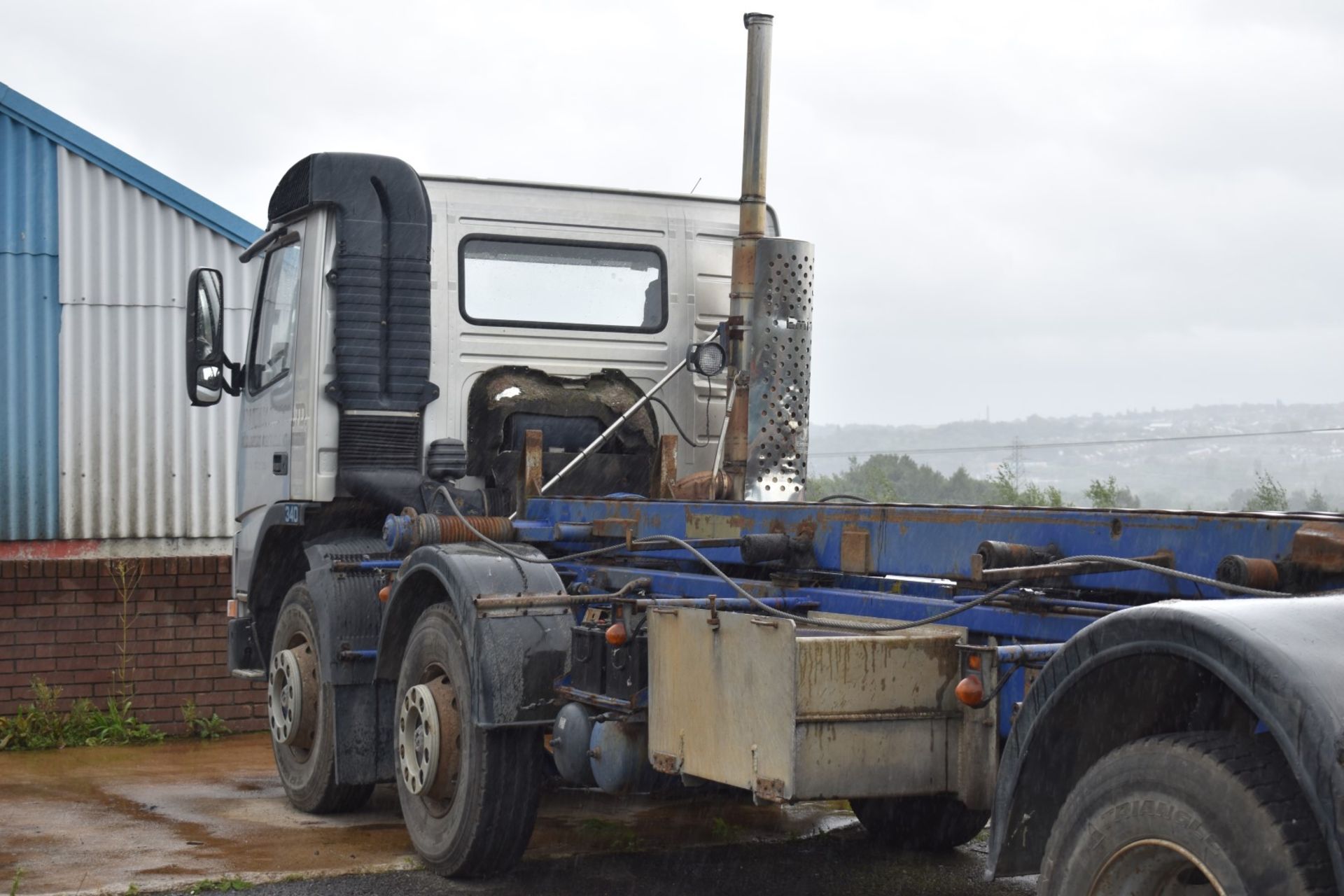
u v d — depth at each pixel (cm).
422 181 709
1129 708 312
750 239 703
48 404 997
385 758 630
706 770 424
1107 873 291
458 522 601
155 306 1016
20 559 988
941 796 416
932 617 384
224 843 620
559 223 733
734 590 489
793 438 681
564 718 508
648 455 720
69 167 1002
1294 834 257
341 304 666
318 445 670
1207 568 333
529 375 715
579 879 550
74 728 966
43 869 574
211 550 1027
